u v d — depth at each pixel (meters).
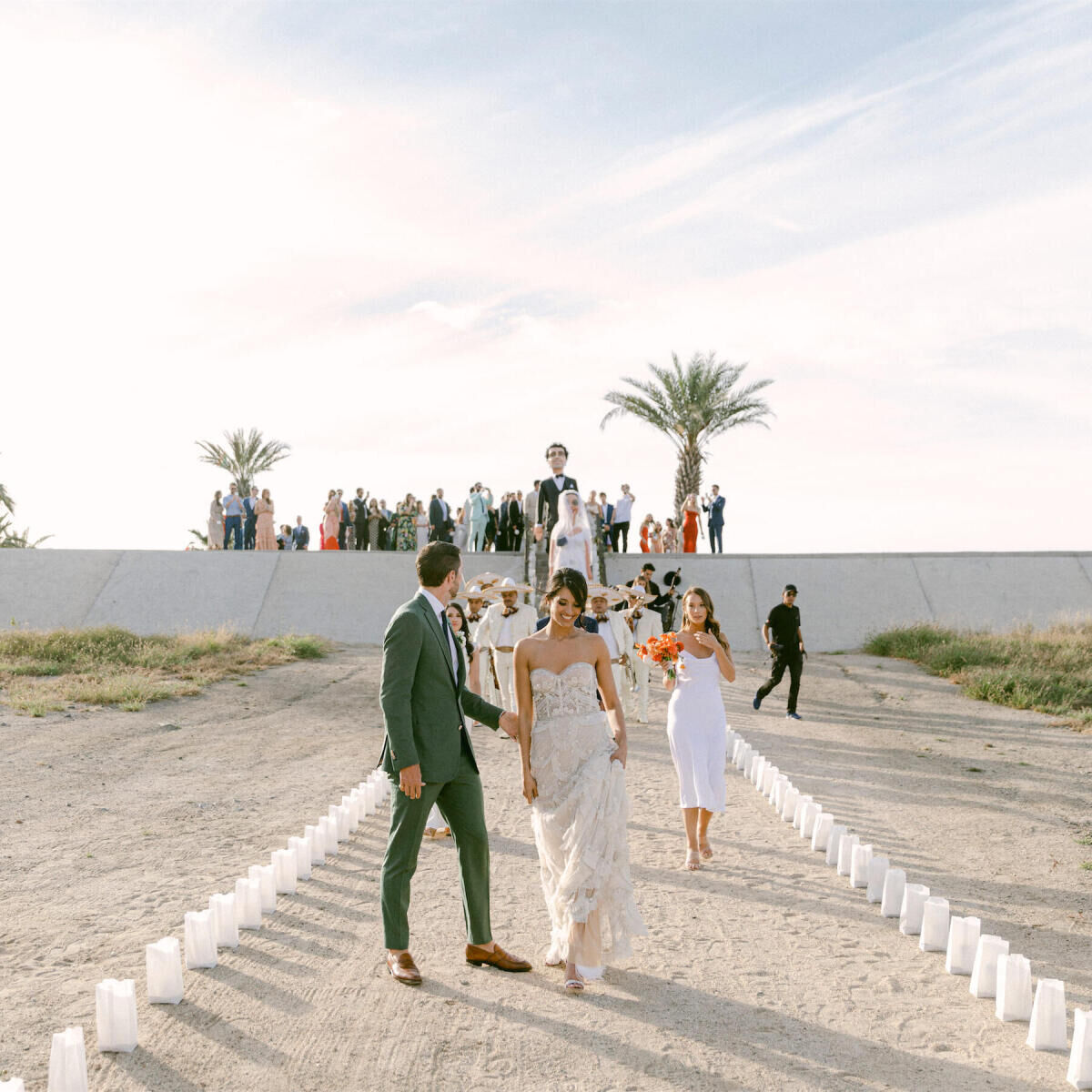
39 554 28.75
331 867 7.11
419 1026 4.47
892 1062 4.21
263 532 30.27
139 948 5.49
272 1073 4.04
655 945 5.61
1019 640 20.48
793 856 7.54
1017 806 9.31
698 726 7.20
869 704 15.70
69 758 10.75
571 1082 3.98
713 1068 4.12
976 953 4.99
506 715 5.12
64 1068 3.75
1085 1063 4.00
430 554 5.12
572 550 13.43
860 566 27.45
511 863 7.27
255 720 13.72
